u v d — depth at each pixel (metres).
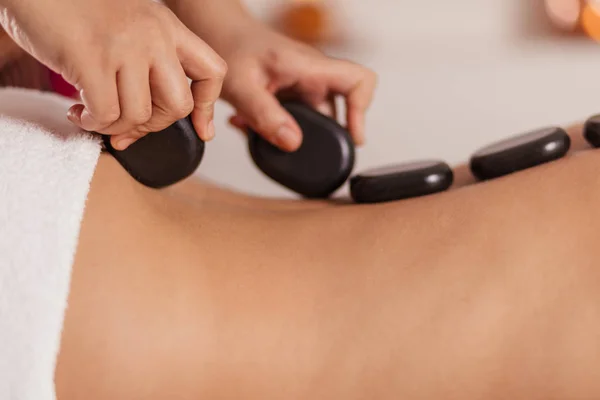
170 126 0.49
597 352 0.40
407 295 0.44
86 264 0.42
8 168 0.42
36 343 0.38
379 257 0.46
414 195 0.57
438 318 0.43
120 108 0.44
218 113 1.55
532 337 0.42
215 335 0.44
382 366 0.43
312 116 0.67
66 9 0.42
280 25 1.85
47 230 0.41
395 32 1.82
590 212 0.44
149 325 0.43
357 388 0.44
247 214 0.54
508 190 0.48
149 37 0.43
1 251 0.40
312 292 0.46
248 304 0.45
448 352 0.43
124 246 0.44
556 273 0.42
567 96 1.57
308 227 0.50
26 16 0.42
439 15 1.80
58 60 0.43
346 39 1.83
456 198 0.49
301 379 0.44
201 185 0.65
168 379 0.43
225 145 1.47
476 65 1.71
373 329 0.44
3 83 0.79
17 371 0.38
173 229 0.47
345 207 0.54
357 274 0.46
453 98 1.60
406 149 1.45
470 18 1.79
